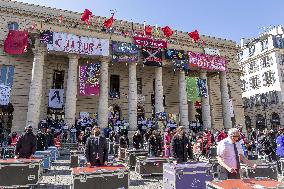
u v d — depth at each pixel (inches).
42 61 1090.7
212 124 1539.1
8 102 1072.8
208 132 802.8
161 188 375.9
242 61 2041.1
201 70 1391.5
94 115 1274.6
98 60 1268.5
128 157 560.4
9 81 1156.5
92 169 277.1
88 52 1129.4
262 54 1835.6
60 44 1085.1
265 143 563.8
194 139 1005.2
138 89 1419.8
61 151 876.0
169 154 517.3
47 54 1183.6
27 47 1143.0
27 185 319.9
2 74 1152.8
